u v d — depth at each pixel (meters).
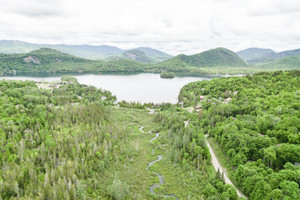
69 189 81.00
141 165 114.12
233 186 88.62
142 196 89.06
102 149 116.38
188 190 91.94
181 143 126.62
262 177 79.56
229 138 113.44
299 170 76.69
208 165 107.81
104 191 89.81
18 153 100.88
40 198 74.31
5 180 82.19
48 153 105.19
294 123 109.19
